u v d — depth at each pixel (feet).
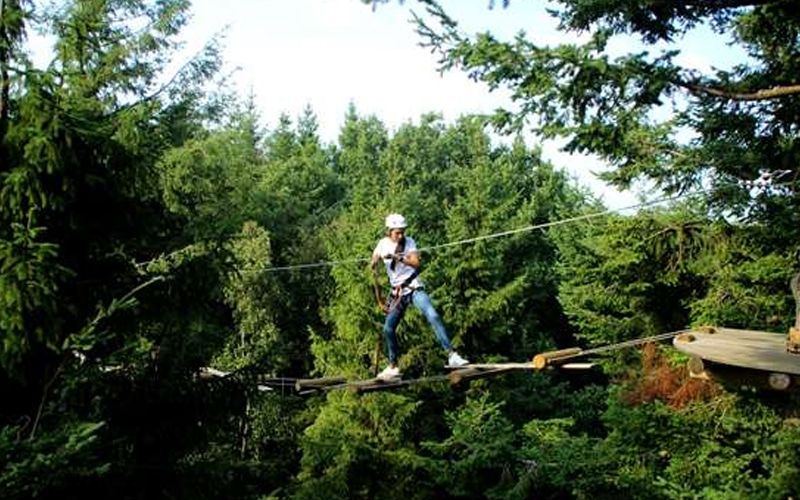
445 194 138.62
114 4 52.49
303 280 101.96
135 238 31.55
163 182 42.52
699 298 55.77
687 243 38.83
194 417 31.86
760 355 23.16
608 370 65.57
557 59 25.75
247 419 34.68
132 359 27.81
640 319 62.54
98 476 27.20
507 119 27.48
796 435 32.42
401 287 31.07
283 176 129.49
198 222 32.81
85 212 29.73
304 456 69.41
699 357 24.88
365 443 67.72
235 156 99.40
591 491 54.34
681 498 41.29
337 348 73.87
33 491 23.16
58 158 26.66
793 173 32.07
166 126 44.14
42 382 27.94
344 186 149.59
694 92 27.32
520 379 89.92
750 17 30.01
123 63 49.19
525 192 133.49
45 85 27.09
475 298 82.12
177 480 30.73
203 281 31.37
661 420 44.42
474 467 62.90
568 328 114.83
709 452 43.68
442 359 75.46
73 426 24.38
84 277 30.01
